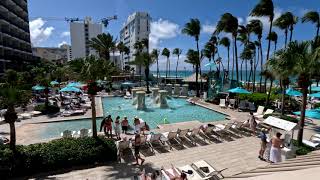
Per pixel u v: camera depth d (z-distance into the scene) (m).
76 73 13.98
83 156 11.75
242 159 12.49
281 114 19.77
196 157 12.83
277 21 29.72
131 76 70.75
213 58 49.59
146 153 13.39
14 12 75.19
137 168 11.60
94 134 13.16
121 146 13.25
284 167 5.14
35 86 32.50
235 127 17.41
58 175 11.01
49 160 11.21
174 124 19.61
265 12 26.11
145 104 32.38
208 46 49.97
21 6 82.62
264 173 4.90
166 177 9.45
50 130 19.84
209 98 33.75
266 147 12.35
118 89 48.53
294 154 11.83
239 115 23.53
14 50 71.94
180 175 9.27
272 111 21.53
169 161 12.38
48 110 25.59
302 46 13.13
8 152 10.81
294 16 30.00
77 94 38.09
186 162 12.25
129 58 135.25
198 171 10.02
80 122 22.58
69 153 11.56
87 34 169.38
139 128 16.91
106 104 33.41
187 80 51.34
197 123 19.89
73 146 12.05
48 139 16.25
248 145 14.45
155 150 13.78
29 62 76.56
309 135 16.36
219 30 33.50
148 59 47.00
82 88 41.12
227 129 17.00
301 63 12.43
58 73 42.47
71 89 30.19
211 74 41.50
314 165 4.81
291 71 13.12
